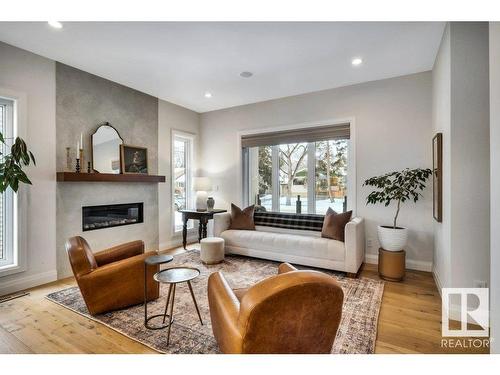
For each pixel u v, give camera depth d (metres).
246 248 3.89
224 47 2.79
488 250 2.15
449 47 2.27
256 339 1.21
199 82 3.78
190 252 4.32
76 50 2.86
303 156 4.54
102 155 3.60
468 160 2.20
